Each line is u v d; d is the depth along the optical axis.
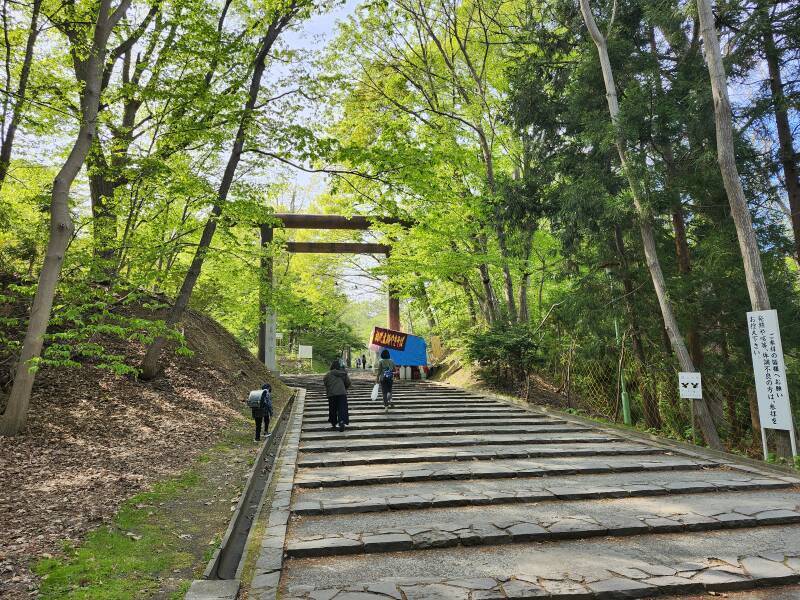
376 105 18.28
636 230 12.47
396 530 4.65
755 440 11.96
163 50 10.84
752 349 8.12
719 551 4.21
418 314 29.94
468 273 20.02
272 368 21.55
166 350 12.61
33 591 3.28
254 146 11.59
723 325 11.76
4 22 9.96
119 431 8.09
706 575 3.68
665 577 3.65
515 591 3.43
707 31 9.04
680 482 6.41
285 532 4.56
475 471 6.86
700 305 11.42
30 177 13.21
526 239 14.75
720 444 10.16
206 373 12.48
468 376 19.36
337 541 4.35
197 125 10.60
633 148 10.97
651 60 11.56
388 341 23.00
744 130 10.82
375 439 9.41
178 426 8.94
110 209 10.91
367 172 12.75
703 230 12.55
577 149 13.12
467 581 3.62
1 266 11.65
